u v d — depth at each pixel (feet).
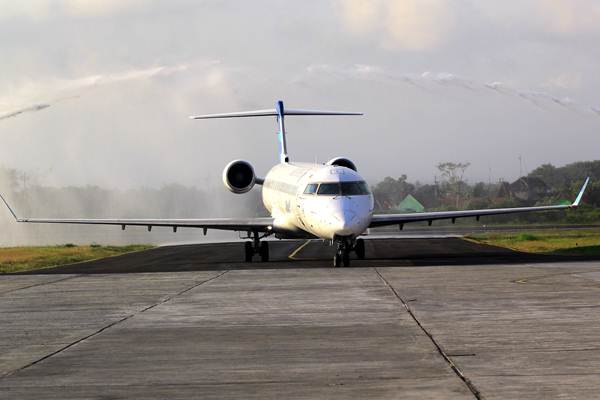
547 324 140.15
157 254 407.44
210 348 125.59
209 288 213.46
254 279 236.63
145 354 121.80
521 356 113.29
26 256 412.77
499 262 282.77
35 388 101.30
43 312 173.78
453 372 104.22
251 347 125.80
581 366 106.01
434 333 133.69
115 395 96.94
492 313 154.40
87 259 391.65
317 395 94.58
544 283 205.46
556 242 439.63
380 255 345.72
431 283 211.20
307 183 290.15
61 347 129.59
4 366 115.44
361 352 119.24
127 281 241.14
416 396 92.68
